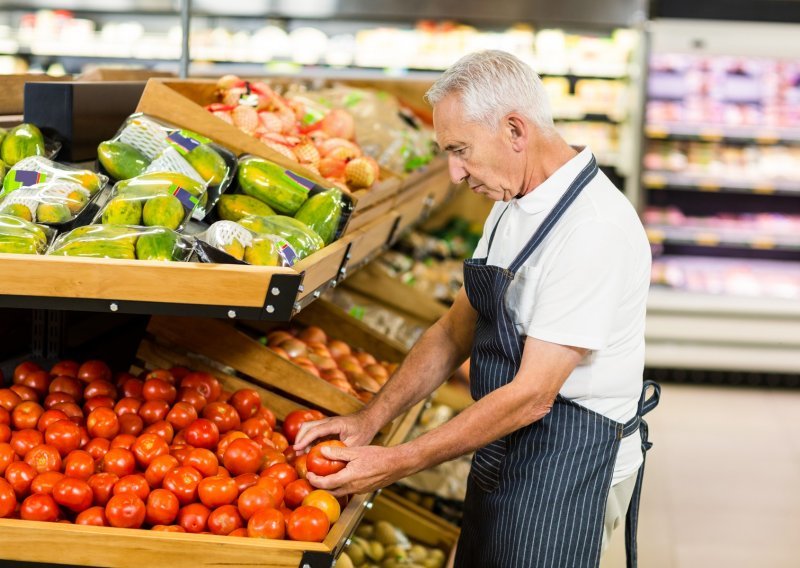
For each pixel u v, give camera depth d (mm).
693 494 4391
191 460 1821
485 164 1873
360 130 3506
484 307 1979
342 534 1773
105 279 1664
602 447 1992
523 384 1860
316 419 2229
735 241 6047
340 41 5645
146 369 2363
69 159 2311
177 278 1663
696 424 5309
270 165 2271
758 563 3783
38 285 1667
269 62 5602
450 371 2275
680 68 5910
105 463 1802
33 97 2285
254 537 1675
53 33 5562
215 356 2332
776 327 5895
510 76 1839
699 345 5945
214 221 2195
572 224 1887
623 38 5688
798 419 5453
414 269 4457
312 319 3197
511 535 2021
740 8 5648
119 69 3305
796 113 5895
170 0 5441
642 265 1986
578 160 1929
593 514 2004
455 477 3432
